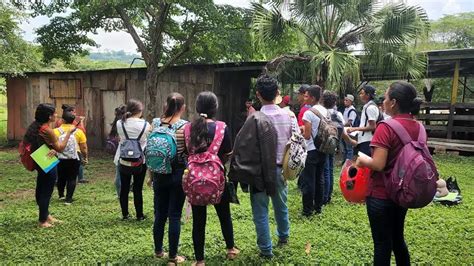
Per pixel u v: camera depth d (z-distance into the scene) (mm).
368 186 3102
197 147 3570
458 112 12445
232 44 9906
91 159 11156
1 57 11250
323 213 5426
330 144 4988
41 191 5098
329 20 10148
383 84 17000
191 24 10133
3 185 7816
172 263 3869
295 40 10648
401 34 9289
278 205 4148
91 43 11484
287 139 3961
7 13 11219
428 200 2812
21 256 4133
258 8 9992
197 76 11523
